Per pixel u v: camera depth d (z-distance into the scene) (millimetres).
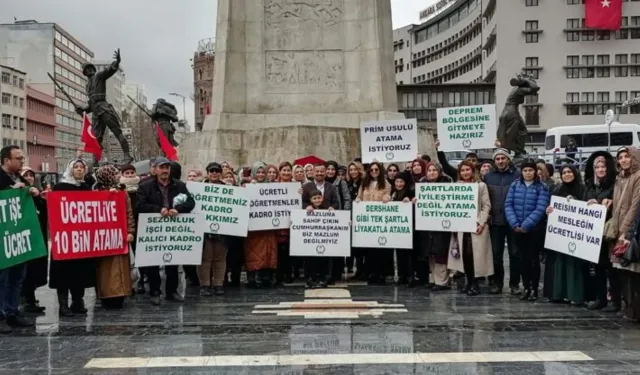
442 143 13359
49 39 111500
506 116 22016
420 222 11438
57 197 9445
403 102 76500
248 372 6590
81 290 9781
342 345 7602
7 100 93750
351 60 17203
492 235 11211
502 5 75875
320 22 17281
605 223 9484
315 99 17188
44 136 108250
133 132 109812
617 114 60625
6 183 8914
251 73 17203
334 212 11852
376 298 10773
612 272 9664
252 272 12086
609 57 75375
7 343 7836
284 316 9242
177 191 10617
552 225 10141
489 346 7551
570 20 75438
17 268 8820
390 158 13391
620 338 7938
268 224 11781
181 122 66250
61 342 7871
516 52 75750
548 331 8305
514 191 10711
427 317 9148
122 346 7637
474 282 11133
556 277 10227
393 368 6707
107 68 26812
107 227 9852
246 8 17250
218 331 8344
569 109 75938
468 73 97000
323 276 12391
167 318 9227
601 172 9734
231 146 16578
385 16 17594
